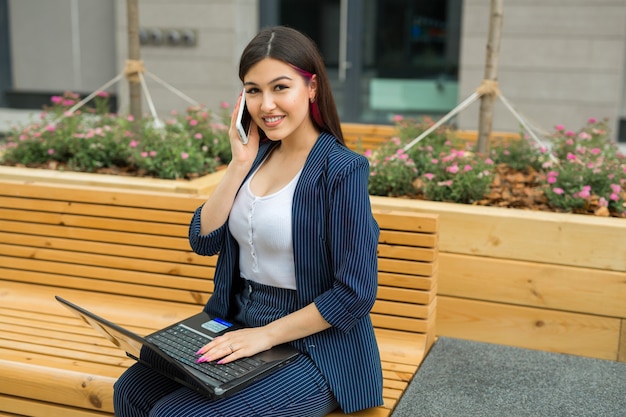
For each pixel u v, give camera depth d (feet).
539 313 9.80
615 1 24.47
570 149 13.70
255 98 6.93
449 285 10.11
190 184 11.56
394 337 9.02
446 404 7.86
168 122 15.67
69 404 8.23
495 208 10.12
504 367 8.84
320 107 7.08
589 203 10.81
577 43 25.02
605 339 9.60
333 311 6.77
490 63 13.24
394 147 13.12
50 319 9.75
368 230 6.81
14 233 10.64
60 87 31.60
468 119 26.35
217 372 6.59
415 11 27.76
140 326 9.73
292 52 6.79
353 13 28.22
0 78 32.12
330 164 6.88
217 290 7.63
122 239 10.14
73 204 10.28
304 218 6.91
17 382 8.32
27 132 14.62
